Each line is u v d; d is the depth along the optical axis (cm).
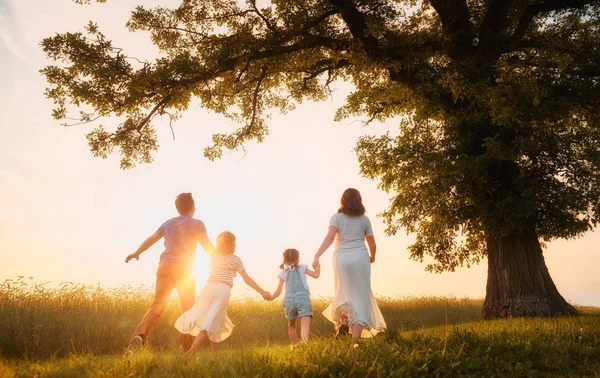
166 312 1080
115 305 1118
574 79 1175
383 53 1258
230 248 700
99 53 1162
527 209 1098
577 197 1110
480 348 547
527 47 1310
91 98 1165
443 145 1230
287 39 1322
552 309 1168
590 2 1266
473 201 1143
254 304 1527
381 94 1480
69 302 1065
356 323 609
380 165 1252
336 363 464
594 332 674
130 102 1187
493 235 1161
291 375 436
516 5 1344
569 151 1123
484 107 1140
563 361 537
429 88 1214
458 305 1981
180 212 787
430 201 1198
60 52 1156
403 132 1415
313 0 1338
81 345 871
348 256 637
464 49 1275
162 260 741
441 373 475
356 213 655
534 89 1061
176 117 1268
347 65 1481
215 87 1381
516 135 1158
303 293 853
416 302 1934
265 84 1611
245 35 1279
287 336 1202
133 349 641
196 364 451
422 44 1339
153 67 1218
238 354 491
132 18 1375
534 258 1212
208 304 670
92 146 1294
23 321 845
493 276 1253
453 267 1331
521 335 634
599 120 1271
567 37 1317
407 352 511
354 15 1253
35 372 437
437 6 1255
